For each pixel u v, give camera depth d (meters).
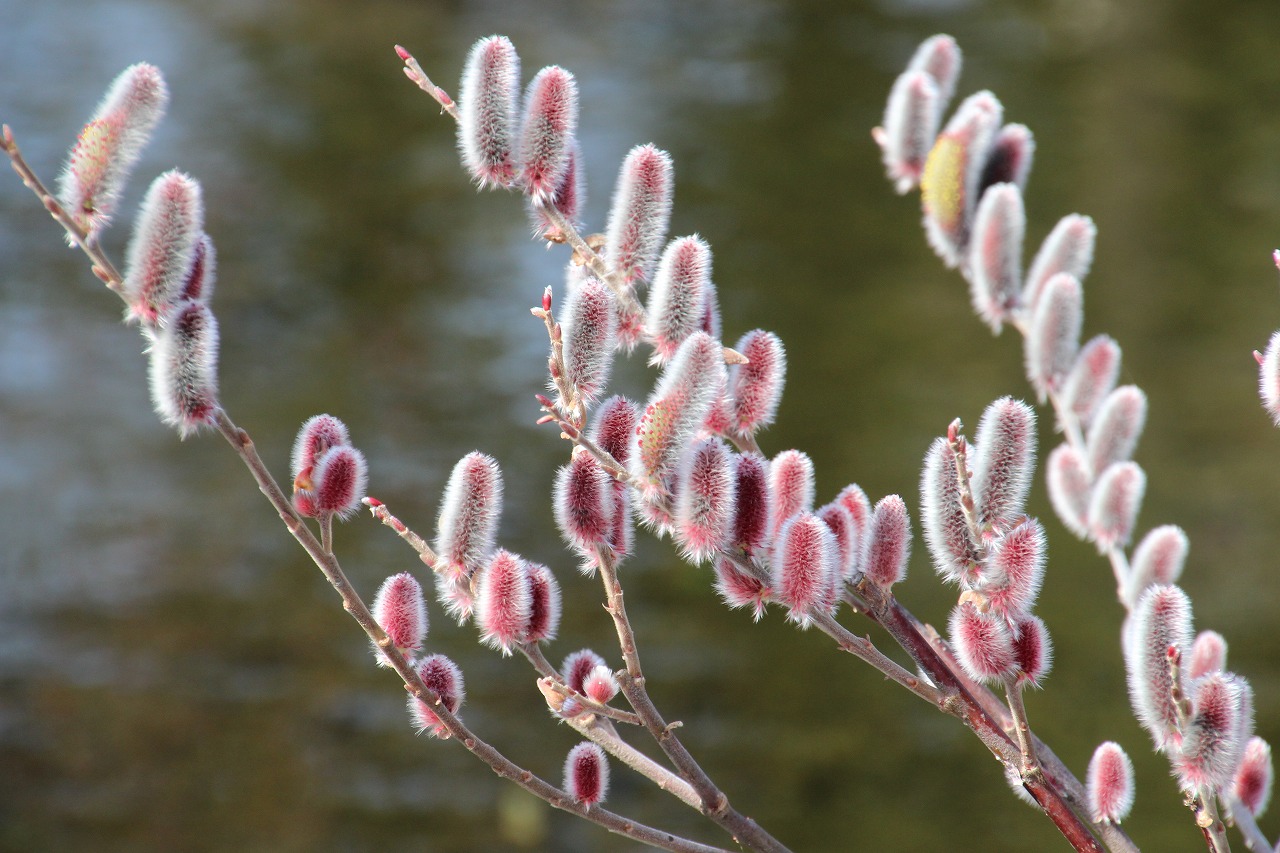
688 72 24.36
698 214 18.19
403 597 2.60
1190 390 13.79
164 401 2.35
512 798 8.07
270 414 12.46
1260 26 26.22
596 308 2.47
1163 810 7.89
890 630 2.57
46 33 23.20
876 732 8.80
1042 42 25.88
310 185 18.14
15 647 9.16
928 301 15.84
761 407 2.70
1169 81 23.38
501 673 9.20
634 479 2.37
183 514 10.78
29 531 10.45
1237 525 11.37
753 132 21.47
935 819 8.05
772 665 9.43
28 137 18.39
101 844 7.52
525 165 2.78
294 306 14.62
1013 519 2.41
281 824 7.76
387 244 16.45
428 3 27.34
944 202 3.61
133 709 8.62
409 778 8.22
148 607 9.62
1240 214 18.12
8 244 15.37
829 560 2.40
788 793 8.27
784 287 16.12
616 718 2.57
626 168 2.75
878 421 12.88
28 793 7.89
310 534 2.44
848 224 18.16
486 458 2.55
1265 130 21.16
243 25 25.20
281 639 9.44
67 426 12.08
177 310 2.36
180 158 18.47
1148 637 2.27
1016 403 2.41
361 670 9.19
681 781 2.59
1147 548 3.16
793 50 25.77
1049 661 2.41
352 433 12.10
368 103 21.77
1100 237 17.36
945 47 3.86
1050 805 2.41
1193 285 16.12
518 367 13.59
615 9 28.00
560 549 10.64
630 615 9.87
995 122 3.63
